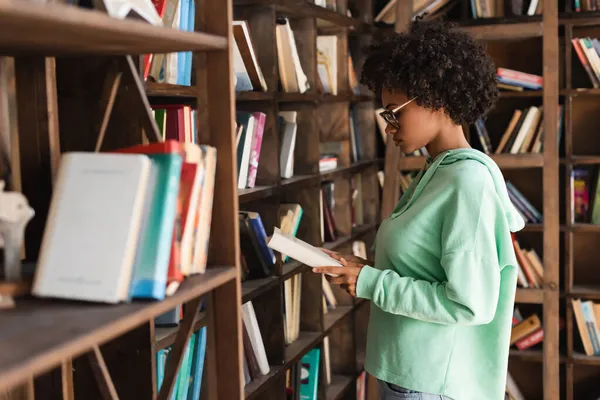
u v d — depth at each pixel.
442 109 1.80
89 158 1.08
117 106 1.35
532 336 3.53
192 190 1.18
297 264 2.56
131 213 1.03
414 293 1.70
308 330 2.75
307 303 2.73
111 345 1.43
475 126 3.45
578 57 3.55
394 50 1.79
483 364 1.82
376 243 1.92
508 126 3.41
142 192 1.04
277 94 2.33
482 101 1.82
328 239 2.91
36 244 1.24
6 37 0.97
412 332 1.78
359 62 3.36
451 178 1.69
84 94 1.33
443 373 1.76
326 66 2.95
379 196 3.62
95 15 0.88
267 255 2.26
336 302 3.13
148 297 1.05
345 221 3.06
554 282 3.30
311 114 2.68
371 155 3.42
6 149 1.18
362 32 3.24
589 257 3.78
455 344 1.78
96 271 1.02
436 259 1.75
